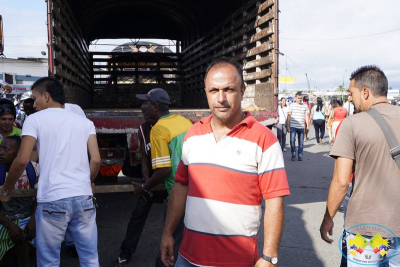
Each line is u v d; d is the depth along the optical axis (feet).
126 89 40.83
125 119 13.70
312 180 23.89
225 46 26.61
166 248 6.79
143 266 11.94
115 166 14.17
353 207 7.06
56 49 18.26
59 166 8.53
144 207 11.68
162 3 36.11
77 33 26.73
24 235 10.07
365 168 6.89
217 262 5.97
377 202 6.77
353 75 7.84
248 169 5.91
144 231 15.21
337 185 7.09
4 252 10.09
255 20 21.15
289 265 11.97
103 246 13.66
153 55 40.98
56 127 8.59
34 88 8.98
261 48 20.15
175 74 41.57
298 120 30.73
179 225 9.64
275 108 18.75
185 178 6.77
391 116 6.95
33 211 10.16
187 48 37.40
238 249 5.92
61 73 18.37
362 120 7.04
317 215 16.97
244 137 5.96
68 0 24.21
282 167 5.93
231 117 6.01
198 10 33.27
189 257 6.20
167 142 9.75
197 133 6.38
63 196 8.41
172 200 6.88
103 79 40.57
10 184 8.71
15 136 10.29
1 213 9.93
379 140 6.76
